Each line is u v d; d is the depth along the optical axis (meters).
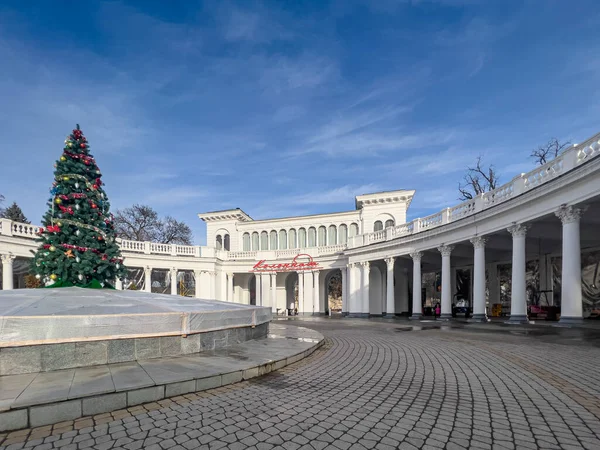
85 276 12.35
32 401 4.16
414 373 6.88
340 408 4.75
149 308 7.66
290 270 38.94
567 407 4.72
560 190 14.88
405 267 34.25
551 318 20.53
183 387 5.34
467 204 21.73
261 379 6.35
